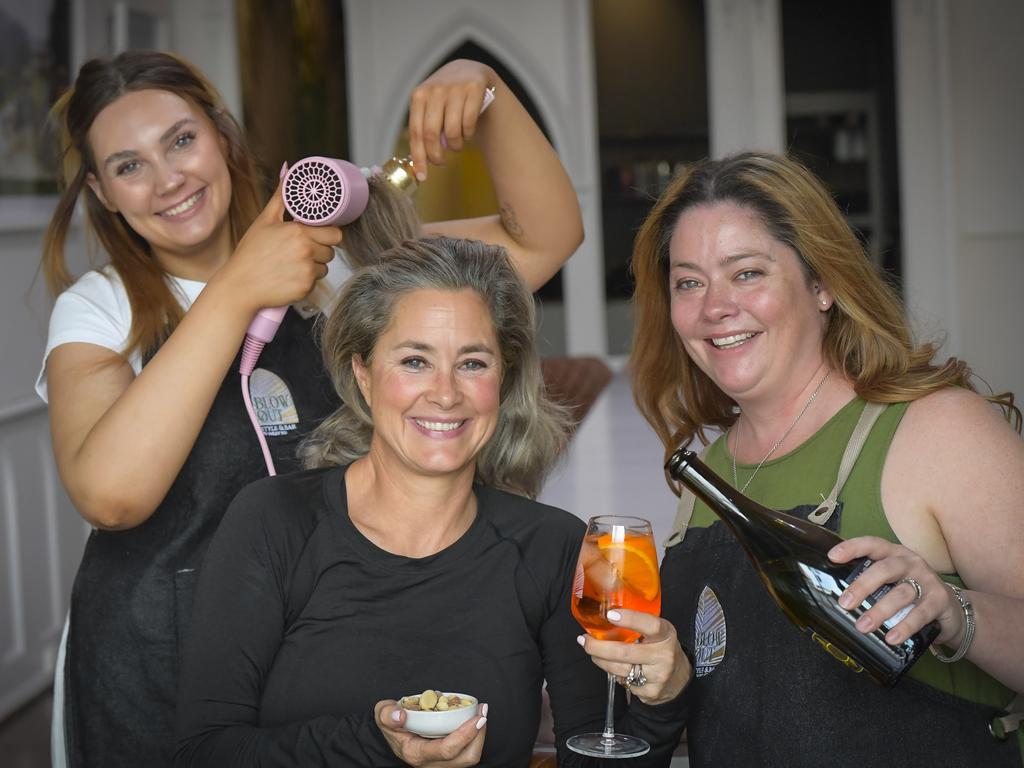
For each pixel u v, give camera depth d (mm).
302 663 1424
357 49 8531
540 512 1539
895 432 1369
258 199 1901
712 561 1469
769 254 1413
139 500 1580
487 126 1913
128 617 1693
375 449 1481
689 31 9133
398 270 1436
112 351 1734
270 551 1459
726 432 1630
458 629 1439
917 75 8023
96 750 1720
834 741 1314
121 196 1742
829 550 1257
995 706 1326
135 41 5668
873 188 9492
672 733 1376
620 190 9180
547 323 9094
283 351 1793
